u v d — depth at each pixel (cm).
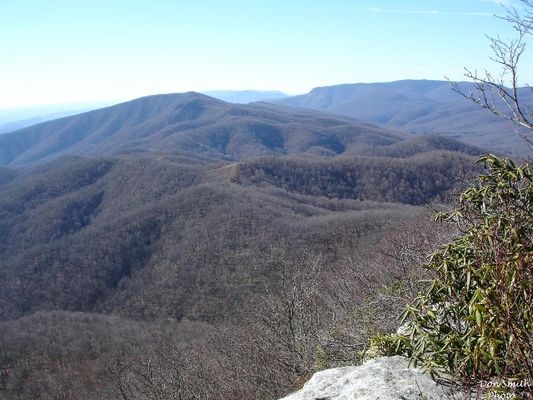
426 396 277
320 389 343
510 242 268
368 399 293
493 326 239
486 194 328
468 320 259
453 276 301
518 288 238
